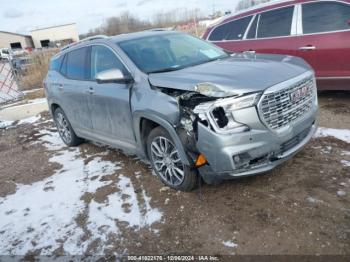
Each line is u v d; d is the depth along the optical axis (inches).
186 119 145.9
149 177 184.7
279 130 142.9
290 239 125.6
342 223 129.1
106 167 208.2
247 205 147.3
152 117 158.4
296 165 171.9
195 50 197.3
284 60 168.6
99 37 211.6
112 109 187.2
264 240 127.1
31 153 262.7
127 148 191.8
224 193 158.1
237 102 136.4
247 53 198.4
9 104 483.8
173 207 154.7
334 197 144.1
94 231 148.5
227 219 141.0
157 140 166.9
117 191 176.9
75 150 250.8
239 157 138.5
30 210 174.7
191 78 151.2
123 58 182.7
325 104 255.9
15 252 144.6
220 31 294.8
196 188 163.9
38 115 387.9
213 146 138.5
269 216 138.6
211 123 137.5
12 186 207.6
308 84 157.0
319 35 244.1
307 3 251.8
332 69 242.8
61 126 262.4
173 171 163.6
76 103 222.4
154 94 158.6
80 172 208.7
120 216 155.4
